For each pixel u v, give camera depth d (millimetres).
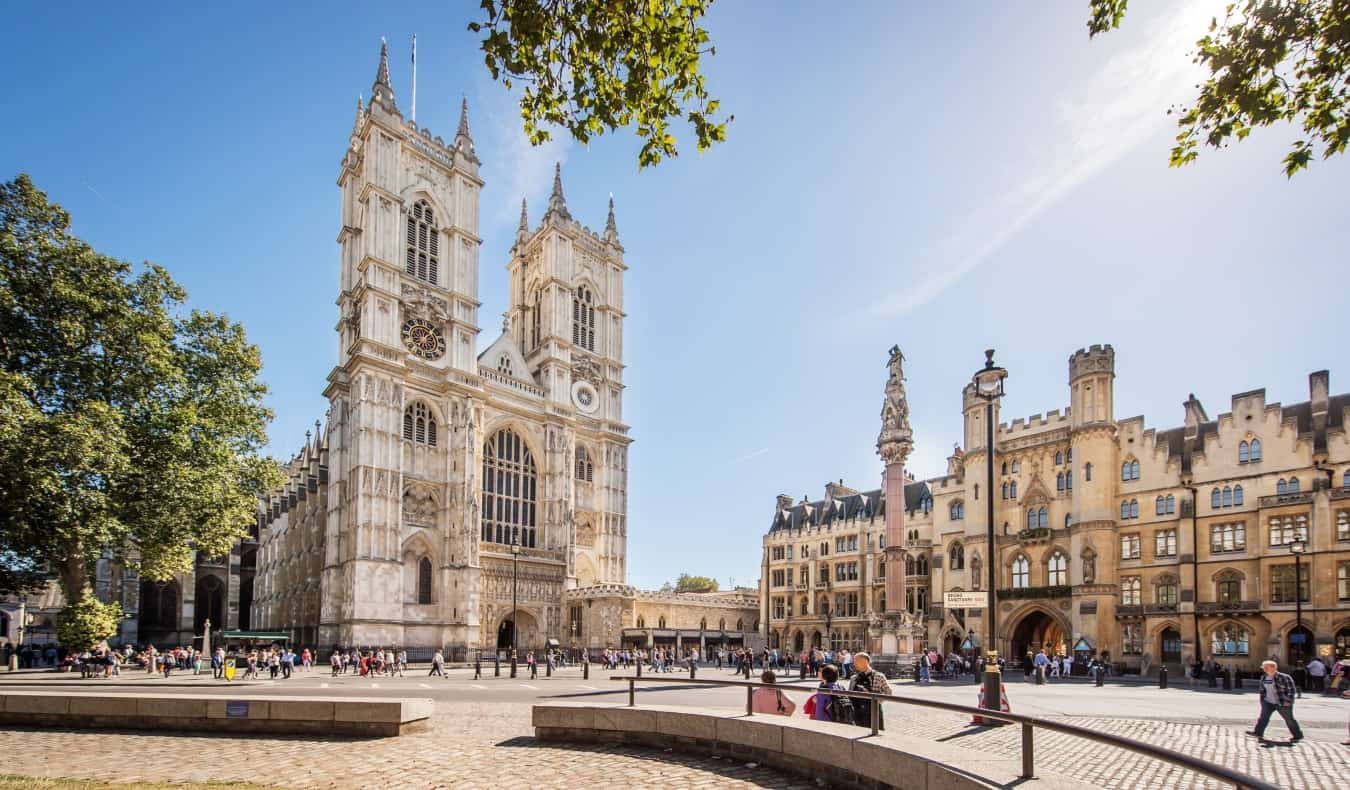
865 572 95312
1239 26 12312
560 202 109938
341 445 85938
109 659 50781
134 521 44938
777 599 106562
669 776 14227
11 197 43281
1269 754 18359
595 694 35625
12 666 54781
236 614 106688
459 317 93188
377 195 87500
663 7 13359
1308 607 53375
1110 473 65250
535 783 13922
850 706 16922
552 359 103188
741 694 35344
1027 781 9438
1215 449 60094
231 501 49812
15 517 38812
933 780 10477
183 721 20016
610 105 14281
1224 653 57281
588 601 91625
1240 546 57875
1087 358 67312
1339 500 52750
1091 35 12055
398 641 79750
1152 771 15078
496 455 95500
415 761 16062
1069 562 66625
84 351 44125
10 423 36000
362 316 84312
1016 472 72000
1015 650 69938
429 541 86000
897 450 50812
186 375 49312
